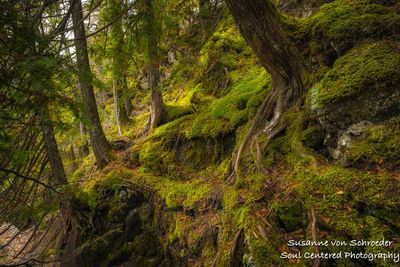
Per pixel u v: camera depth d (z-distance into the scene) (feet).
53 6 21.34
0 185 21.26
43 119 14.79
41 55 13.01
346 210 12.59
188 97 39.52
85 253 28.78
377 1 18.75
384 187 12.17
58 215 30.01
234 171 21.25
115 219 30.35
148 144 35.01
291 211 14.56
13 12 12.41
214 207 21.17
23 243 30.99
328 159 16.14
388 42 15.98
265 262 12.71
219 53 39.17
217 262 15.85
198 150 29.04
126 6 23.43
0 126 13.65
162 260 25.95
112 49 24.81
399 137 13.30
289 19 21.06
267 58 19.86
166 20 23.48
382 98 14.33
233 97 29.45
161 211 27.22
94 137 38.37
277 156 18.63
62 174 27.81
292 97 20.18
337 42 17.95
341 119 15.47
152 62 26.02
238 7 18.42
